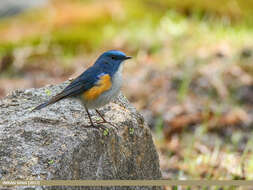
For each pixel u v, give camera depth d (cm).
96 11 2133
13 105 774
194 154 1212
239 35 1873
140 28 1978
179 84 1536
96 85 688
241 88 1500
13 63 1794
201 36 1883
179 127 1337
